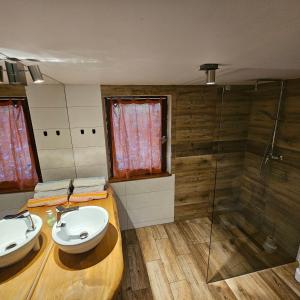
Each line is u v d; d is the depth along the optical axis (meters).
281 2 0.41
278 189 2.20
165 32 0.59
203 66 1.14
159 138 2.50
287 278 1.93
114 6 0.42
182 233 2.60
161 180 2.58
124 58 0.92
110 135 2.36
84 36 0.61
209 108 2.46
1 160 2.05
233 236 2.48
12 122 1.99
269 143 2.24
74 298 1.01
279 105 2.06
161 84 2.21
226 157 2.60
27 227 1.42
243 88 2.38
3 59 0.92
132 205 2.59
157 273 2.02
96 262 1.22
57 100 2.04
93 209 1.60
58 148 2.16
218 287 1.85
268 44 0.73
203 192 2.79
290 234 2.10
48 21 0.49
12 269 1.18
